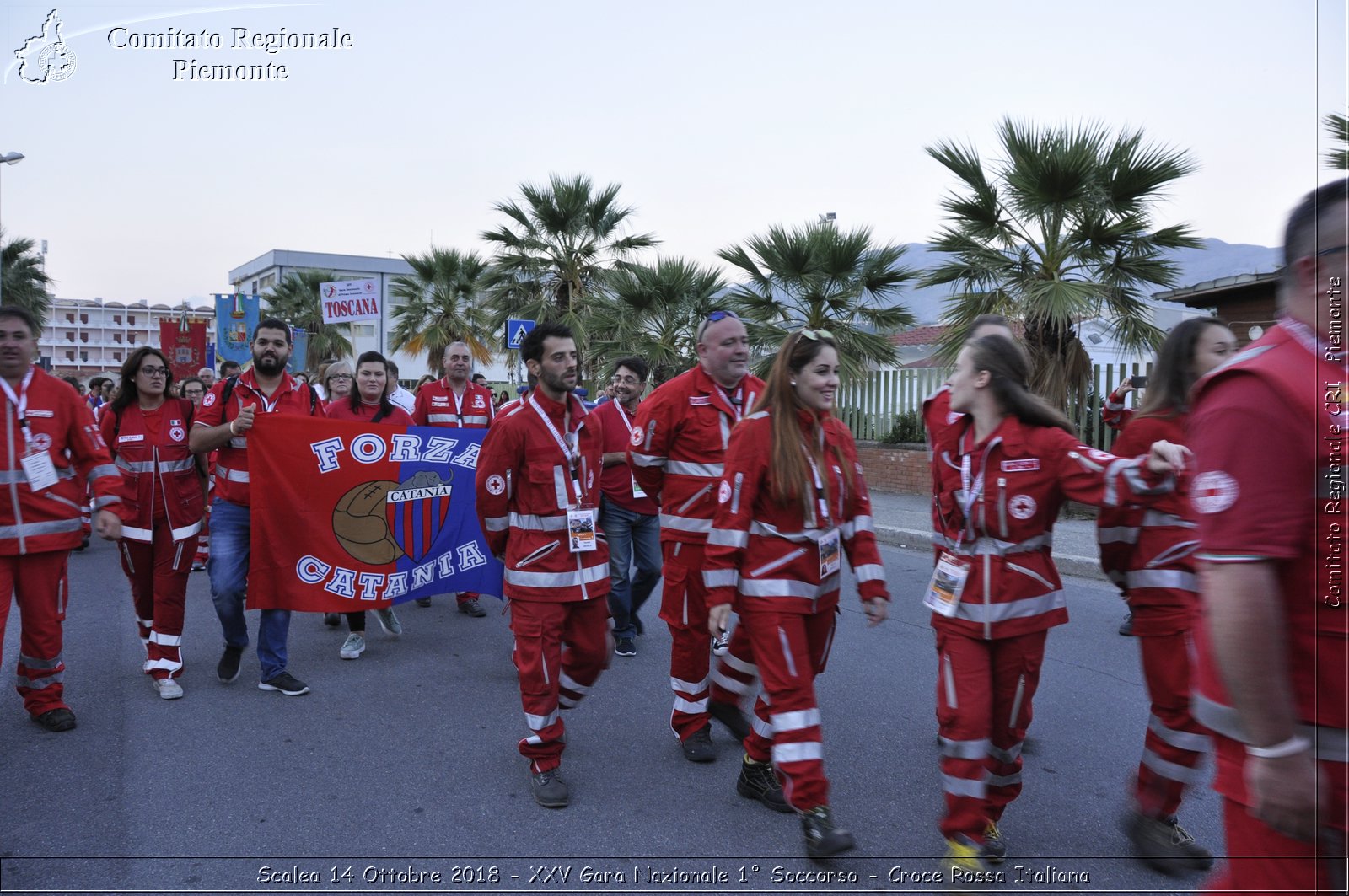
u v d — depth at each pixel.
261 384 5.82
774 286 15.93
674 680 4.52
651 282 17.75
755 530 3.53
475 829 3.72
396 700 5.38
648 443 4.53
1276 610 1.67
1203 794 4.01
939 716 3.30
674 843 3.62
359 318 13.87
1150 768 3.42
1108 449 12.77
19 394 4.55
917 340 21.05
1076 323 12.42
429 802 3.98
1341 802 1.71
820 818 3.37
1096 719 5.00
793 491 3.41
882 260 15.49
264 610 5.55
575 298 21.12
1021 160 12.18
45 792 4.04
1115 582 3.62
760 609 3.48
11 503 4.52
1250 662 1.66
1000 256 12.81
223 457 5.59
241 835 3.65
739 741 4.64
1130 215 12.05
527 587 4.03
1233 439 1.71
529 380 4.28
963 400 3.31
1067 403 12.48
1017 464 3.18
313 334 36.12
